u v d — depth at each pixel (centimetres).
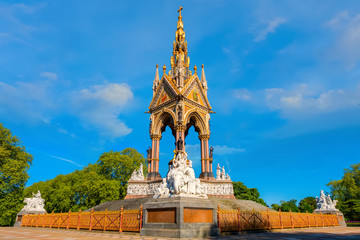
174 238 1531
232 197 4303
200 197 1834
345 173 7819
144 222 1791
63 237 1697
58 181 7550
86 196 6291
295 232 2259
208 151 4891
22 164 4988
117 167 7044
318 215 3231
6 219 4922
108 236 1755
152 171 4716
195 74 5147
